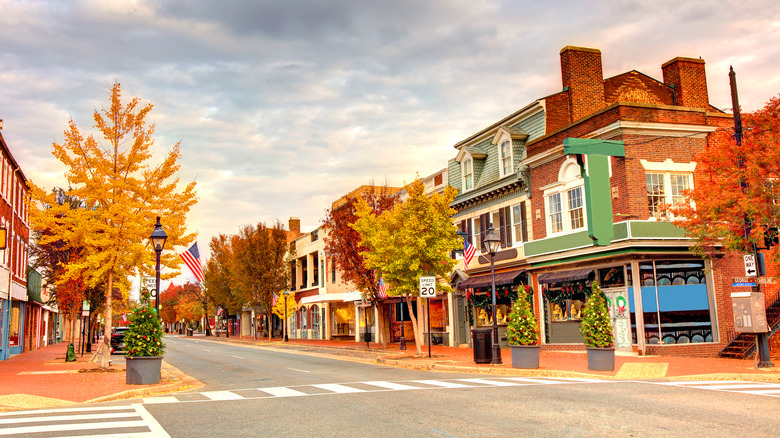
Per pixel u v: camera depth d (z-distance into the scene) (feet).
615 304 77.46
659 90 99.45
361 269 116.67
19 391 49.57
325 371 69.15
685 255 76.07
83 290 98.78
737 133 60.70
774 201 60.18
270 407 39.29
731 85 61.72
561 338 86.28
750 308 57.36
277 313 182.91
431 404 38.75
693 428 29.12
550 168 87.76
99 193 69.72
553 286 88.22
